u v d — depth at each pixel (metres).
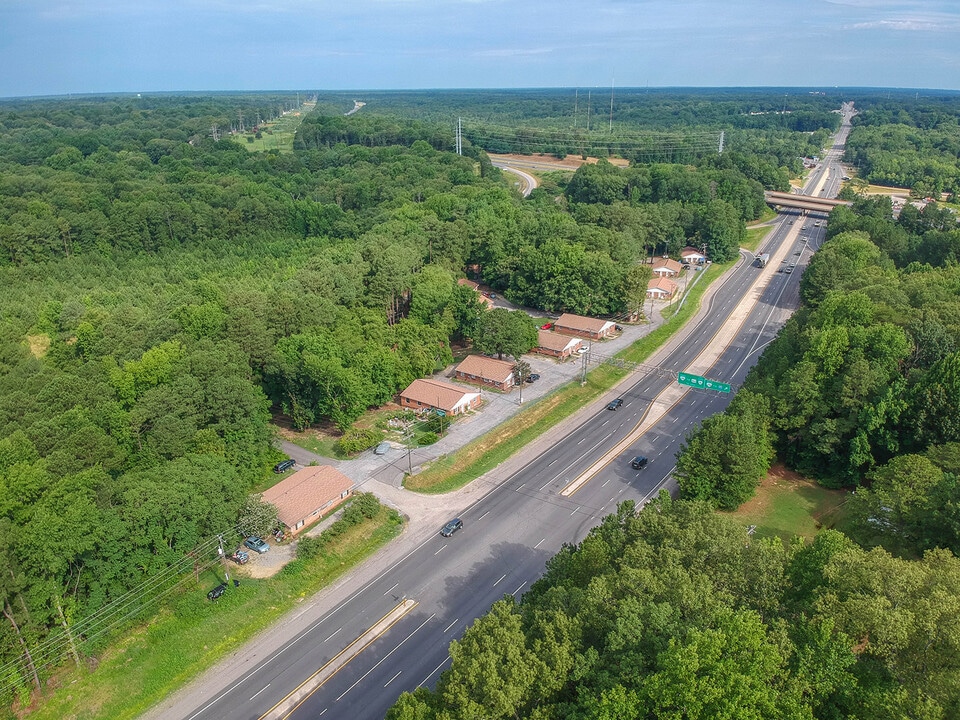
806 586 49.34
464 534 83.25
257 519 77.12
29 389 87.94
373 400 110.00
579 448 103.56
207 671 63.88
